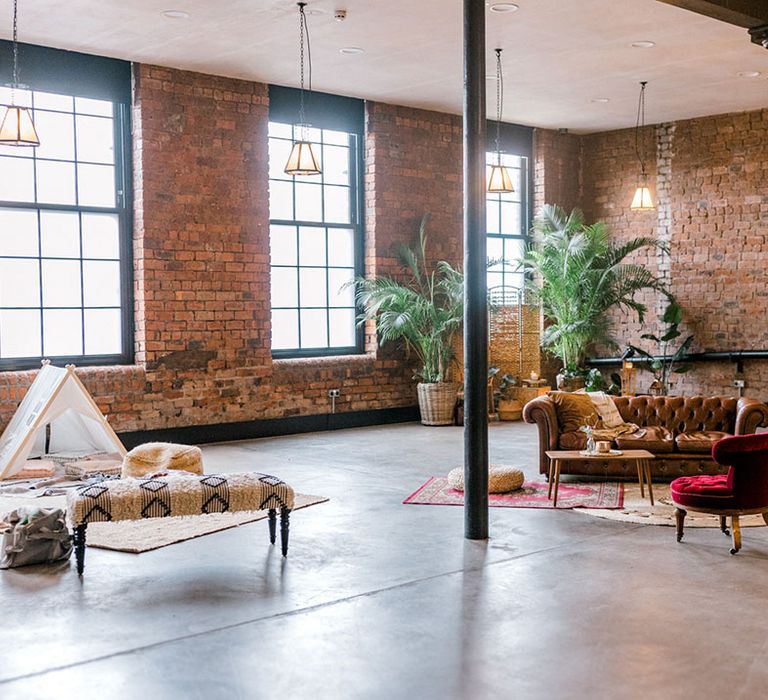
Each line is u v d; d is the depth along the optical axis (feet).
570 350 40.11
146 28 26.91
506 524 20.57
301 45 28.48
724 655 12.87
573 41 28.45
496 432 35.32
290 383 34.76
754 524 20.40
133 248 31.35
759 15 23.88
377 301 36.37
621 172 42.68
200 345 32.30
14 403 28.32
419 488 24.36
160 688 11.84
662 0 22.22
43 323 29.66
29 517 17.58
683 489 18.75
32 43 28.58
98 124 30.66
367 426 37.11
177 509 16.92
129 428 30.63
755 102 37.19
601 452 22.71
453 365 37.65
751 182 38.63
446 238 39.60
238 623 14.19
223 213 32.71
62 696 11.62
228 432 33.06
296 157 27.12
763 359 38.42
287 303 35.58
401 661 12.71
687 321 40.57
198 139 31.99
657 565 17.31
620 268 39.58
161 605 15.03
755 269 38.60
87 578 16.55
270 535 18.80
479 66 19.47
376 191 37.06
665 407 26.53
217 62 30.63
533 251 40.37
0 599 15.39
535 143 42.75
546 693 11.68
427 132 38.70
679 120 40.57
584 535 19.58
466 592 15.69
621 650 13.07
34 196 29.35
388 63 30.96
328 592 15.69
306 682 12.03
